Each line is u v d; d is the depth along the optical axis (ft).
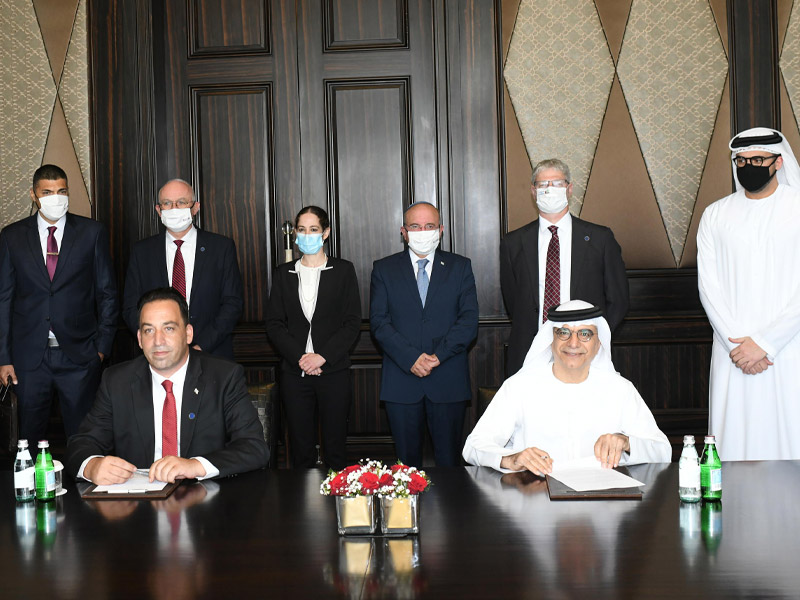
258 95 16.62
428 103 16.37
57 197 13.44
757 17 15.93
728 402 12.34
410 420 13.24
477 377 16.33
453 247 16.37
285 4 16.48
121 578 5.31
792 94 15.97
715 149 16.15
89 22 16.62
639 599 4.84
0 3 16.79
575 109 16.33
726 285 12.53
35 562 5.63
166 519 6.57
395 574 5.30
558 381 9.04
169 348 8.57
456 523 6.35
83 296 13.98
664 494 7.09
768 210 12.16
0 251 13.84
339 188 16.58
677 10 16.14
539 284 12.87
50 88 16.78
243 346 16.58
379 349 16.42
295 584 5.16
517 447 9.32
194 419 8.78
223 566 5.49
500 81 16.29
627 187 16.34
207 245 14.14
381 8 16.38
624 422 8.93
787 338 11.75
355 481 6.07
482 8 16.24
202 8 16.61
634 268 16.38
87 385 14.06
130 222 16.65
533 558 5.54
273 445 10.33
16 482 7.18
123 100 16.63
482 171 16.34
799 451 11.93
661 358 16.19
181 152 16.70
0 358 13.67
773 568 5.29
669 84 16.21
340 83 16.47
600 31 16.28
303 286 13.78
